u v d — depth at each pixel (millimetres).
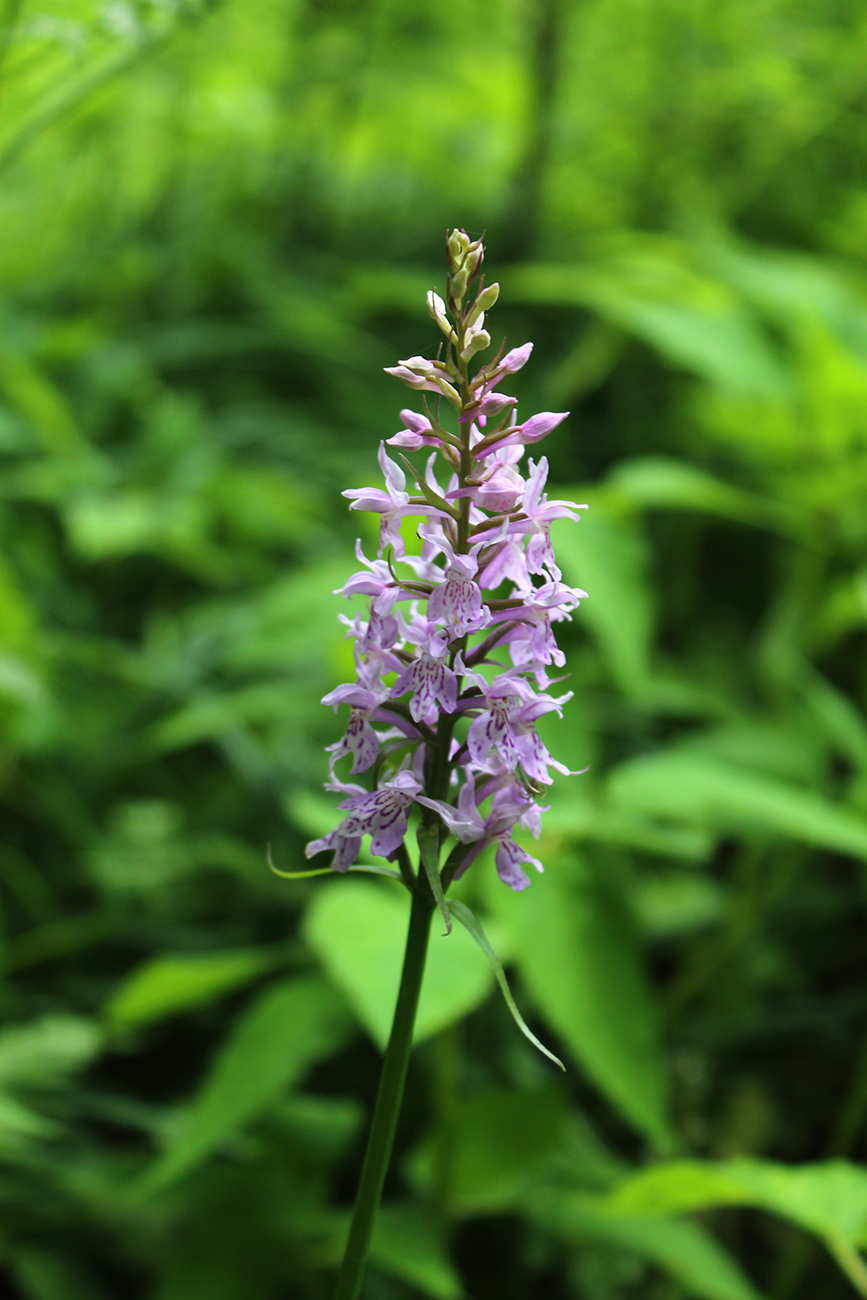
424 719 427
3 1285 613
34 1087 666
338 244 1509
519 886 431
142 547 978
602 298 925
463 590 419
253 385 1311
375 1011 516
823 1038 804
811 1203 520
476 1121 576
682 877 893
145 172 1303
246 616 915
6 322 1162
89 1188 616
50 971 817
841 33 1243
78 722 905
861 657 977
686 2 1263
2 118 722
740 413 891
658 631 1045
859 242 1235
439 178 1471
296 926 810
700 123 1322
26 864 858
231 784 944
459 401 423
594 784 668
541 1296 692
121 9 613
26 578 994
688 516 1068
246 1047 576
